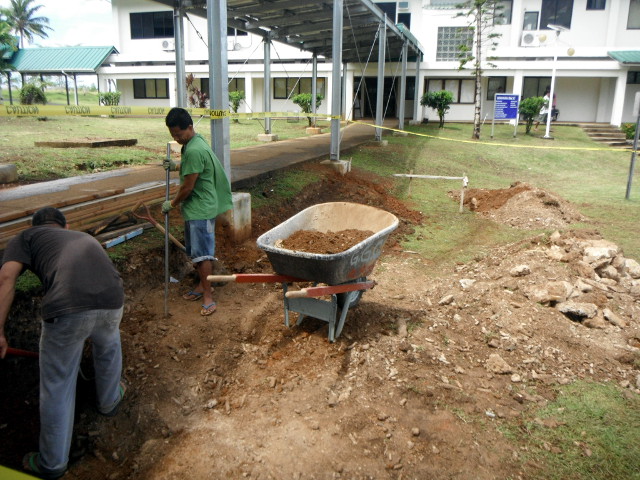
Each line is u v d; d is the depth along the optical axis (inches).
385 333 193.0
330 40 720.3
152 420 148.4
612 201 471.2
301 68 1093.1
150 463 133.8
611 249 266.5
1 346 124.7
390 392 158.1
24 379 161.0
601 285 243.6
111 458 139.7
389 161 581.6
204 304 203.0
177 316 198.5
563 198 466.0
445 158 655.8
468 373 171.6
